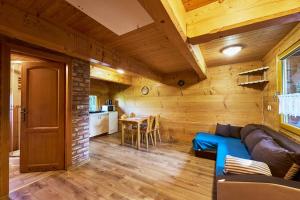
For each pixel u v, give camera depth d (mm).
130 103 5910
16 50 2100
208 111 4332
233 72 3977
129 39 2217
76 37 1923
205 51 2994
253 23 1402
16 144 3639
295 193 1132
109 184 2316
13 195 2031
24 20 1437
